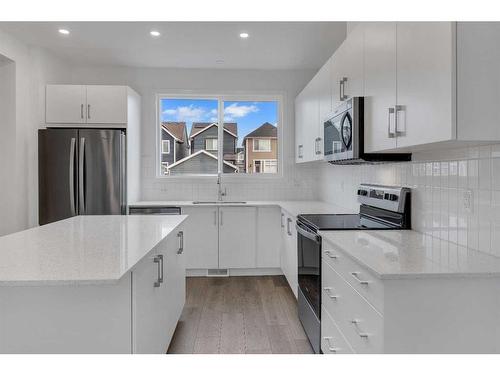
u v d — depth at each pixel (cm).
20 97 415
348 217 313
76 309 157
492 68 149
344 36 391
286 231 405
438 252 182
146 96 509
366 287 167
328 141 314
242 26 369
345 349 195
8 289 154
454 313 152
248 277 465
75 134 419
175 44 417
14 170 411
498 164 168
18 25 373
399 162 261
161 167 524
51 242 201
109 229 249
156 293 206
